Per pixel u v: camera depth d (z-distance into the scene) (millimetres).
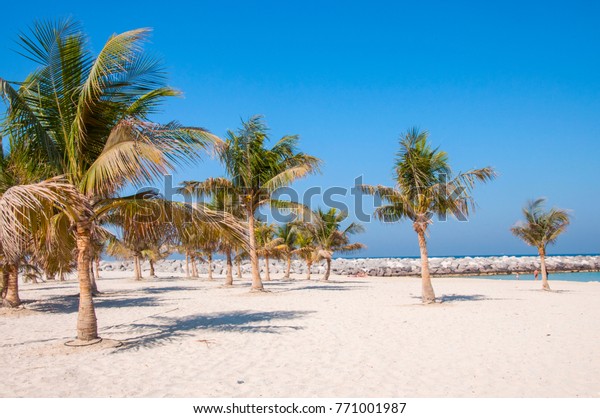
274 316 12492
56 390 5629
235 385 5812
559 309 13656
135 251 37625
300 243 35500
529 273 57344
